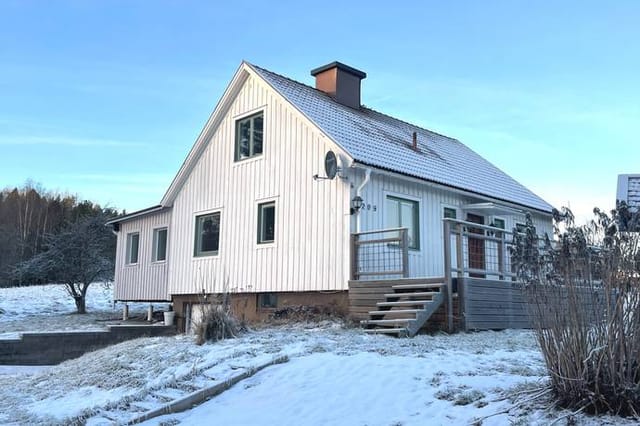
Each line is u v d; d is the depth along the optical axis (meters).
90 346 15.72
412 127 20.08
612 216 5.12
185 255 17.38
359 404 5.95
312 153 13.68
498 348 8.39
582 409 4.75
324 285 12.86
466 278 10.80
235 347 9.10
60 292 28.30
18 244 42.94
